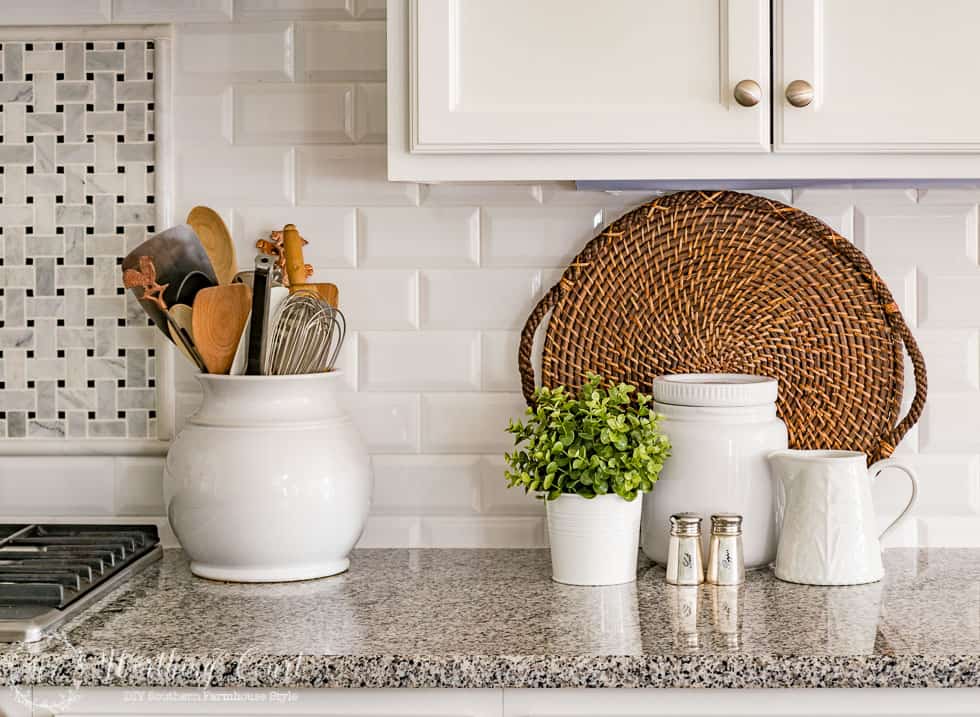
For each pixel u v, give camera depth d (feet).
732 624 4.17
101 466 5.59
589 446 4.80
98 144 5.57
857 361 5.44
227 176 5.57
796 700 3.83
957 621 4.20
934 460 5.51
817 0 4.40
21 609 4.16
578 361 5.49
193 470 4.78
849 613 4.32
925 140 4.41
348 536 4.96
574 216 5.54
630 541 4.84
